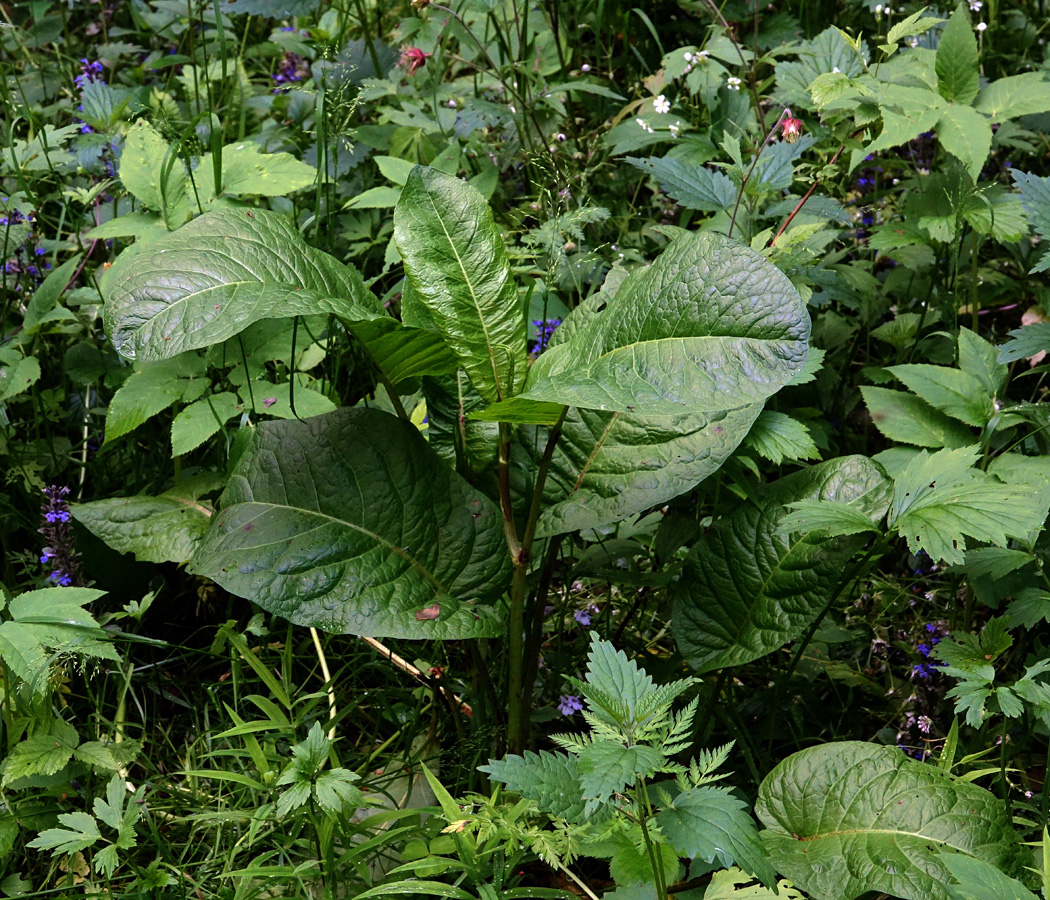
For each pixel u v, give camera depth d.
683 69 1.56
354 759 1.14
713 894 0.89
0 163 1.49
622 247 1.51
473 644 1.08
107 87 1.54
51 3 2.03
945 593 1.30
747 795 1.09
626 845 0.91
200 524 1.16
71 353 1.35
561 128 1.62
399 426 1.05
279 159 1.34
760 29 1.80
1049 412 1.17
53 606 1.02
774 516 1.09
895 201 1.52
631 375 0.91
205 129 1.55
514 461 1.10
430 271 0.98
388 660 1.19
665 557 1.20
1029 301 1.51
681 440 1.06
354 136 1.52
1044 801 1.00
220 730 1.17
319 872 0.94
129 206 1.55
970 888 0.81
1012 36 1.76
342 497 1.02
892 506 1.03
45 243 1.45
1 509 1.29
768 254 1.21
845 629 1.23
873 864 0.92
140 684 1.22
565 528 1.06
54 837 0.91
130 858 1.03
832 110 1.35
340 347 1.35
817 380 1.39
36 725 1.06
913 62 1.39
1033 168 1.64
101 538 1.14
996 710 0.99
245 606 1.27
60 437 1.38
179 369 1.22
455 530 1.03
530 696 1.08
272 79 1.88
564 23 1.81
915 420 1.21
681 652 1.09
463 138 1.60
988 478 1.09
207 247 0.95
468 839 0.92
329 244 1.42
